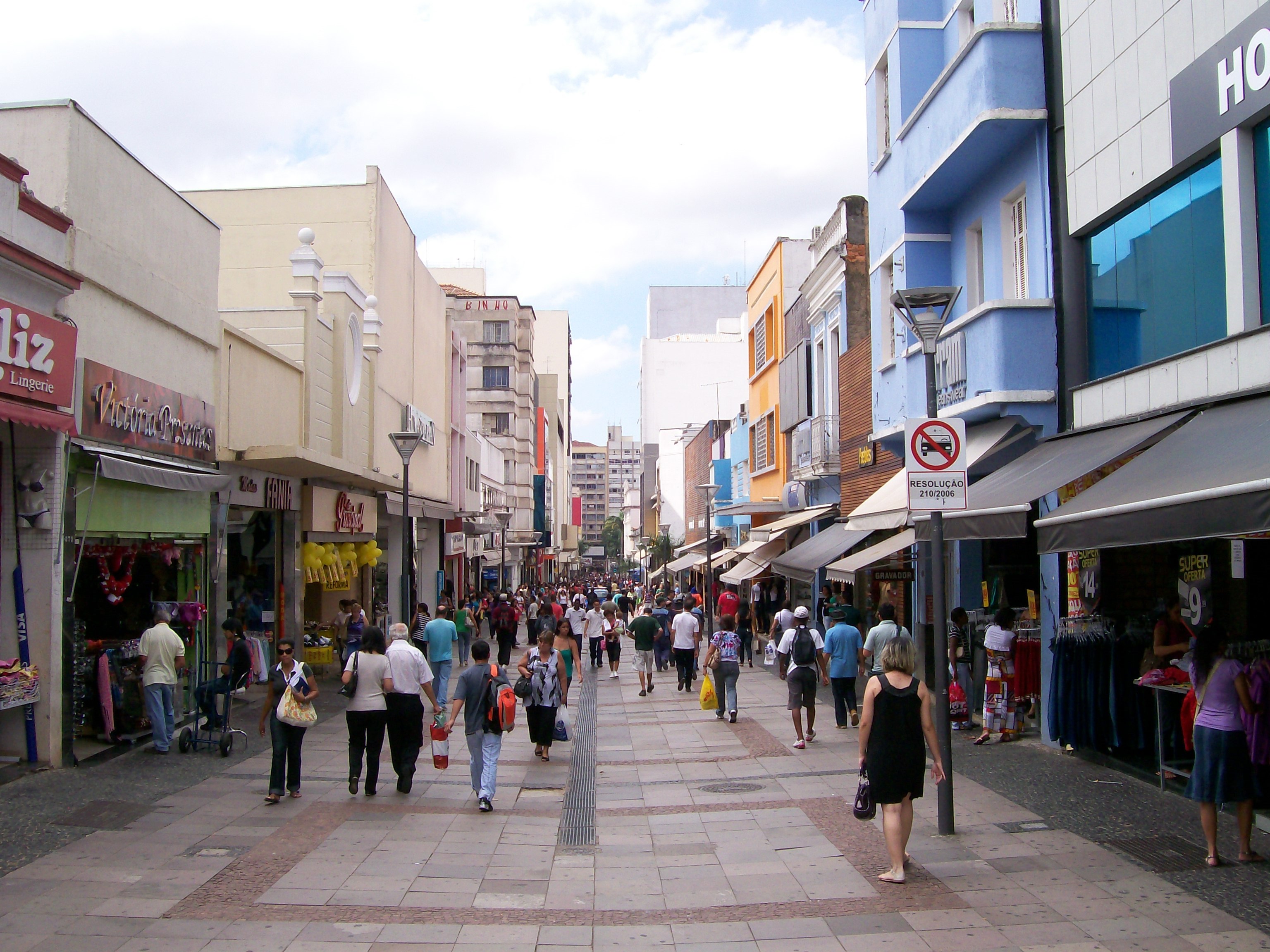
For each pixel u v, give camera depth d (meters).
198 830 8.45
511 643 24.50
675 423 88.75
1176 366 9.34
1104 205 10.56
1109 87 10.44
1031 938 5.73
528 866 7.58
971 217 14.05
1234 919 5.89
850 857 7.59
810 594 25.47
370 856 7.80
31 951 5.65
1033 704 12.05
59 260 10.62
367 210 25.72
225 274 25.78
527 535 61.69
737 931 6.07
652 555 78.56
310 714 9.66
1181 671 8.96
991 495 10.03
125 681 12.08
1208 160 9.02
